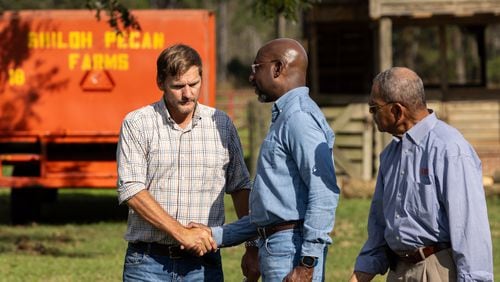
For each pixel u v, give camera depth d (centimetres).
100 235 3011
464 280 1040
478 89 4884
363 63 5116
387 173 1105
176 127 1238
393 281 1114
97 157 3183
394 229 1088
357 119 4156
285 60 1131
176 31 3139
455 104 4825
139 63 3147
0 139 3148
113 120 3147
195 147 1243
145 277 1237
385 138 4141
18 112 3147
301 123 1100
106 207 3822
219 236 1207
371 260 1132
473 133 4822
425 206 1064
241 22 17112
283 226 1118
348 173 4175
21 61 3150
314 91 4884
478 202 1047
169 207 1238
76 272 2283
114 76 3148
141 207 1208
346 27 5066
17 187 3150
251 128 4384
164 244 1230
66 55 3150
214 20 3144
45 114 3148
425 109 1084
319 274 1103
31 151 3231
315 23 4859
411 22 4709
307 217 1092
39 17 3148
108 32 3142
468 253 1040
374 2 4244
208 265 1250
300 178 1109
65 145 3178
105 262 2445
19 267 2350
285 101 1127
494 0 4222
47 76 3148
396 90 1071
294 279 1091
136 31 3134
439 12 4238
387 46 4269
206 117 1254
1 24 3148
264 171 1127
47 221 3372
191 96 1210
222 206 1262
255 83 1152
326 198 1090
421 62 10694
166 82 1212
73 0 9856
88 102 3152
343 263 2467
